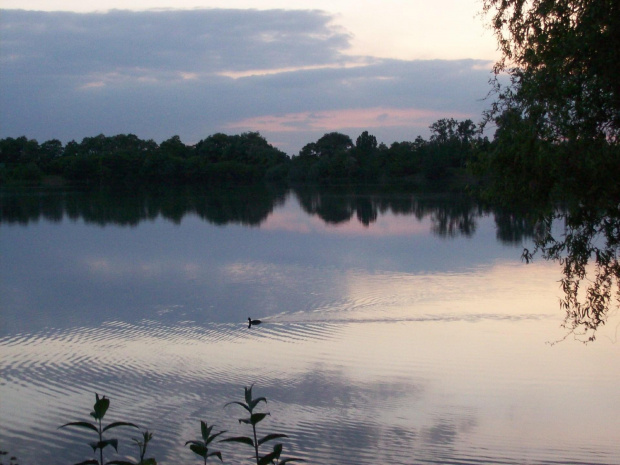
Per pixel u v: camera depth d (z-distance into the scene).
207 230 51.78
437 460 12.26
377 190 98.69
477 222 53.94
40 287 29.55
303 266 33.94
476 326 21.80
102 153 128.00
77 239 46.69
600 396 15.35
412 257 36.50
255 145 136.62
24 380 16.86
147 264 35.41
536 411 14.59
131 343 20.28
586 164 8.41
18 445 13.11
